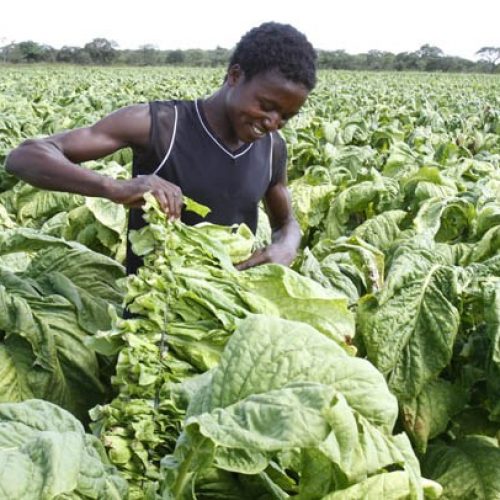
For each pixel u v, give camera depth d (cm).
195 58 7925
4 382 293
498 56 7981
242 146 333
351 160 746
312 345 195
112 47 8038
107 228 477
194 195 327
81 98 1585
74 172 288
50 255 353
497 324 274
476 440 307
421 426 286
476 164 645
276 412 174
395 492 185
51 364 300
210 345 238
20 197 593
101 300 335
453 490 286
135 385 231
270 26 304
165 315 240
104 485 191
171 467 189
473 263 332
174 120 320
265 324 198
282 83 300
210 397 191
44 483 167
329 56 7762
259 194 348
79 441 182
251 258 334
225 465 181
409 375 285
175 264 246
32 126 1095
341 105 1883
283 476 204
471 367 299
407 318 290
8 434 190
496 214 407
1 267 334
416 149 880
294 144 865
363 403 188
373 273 339
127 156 746
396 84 3641
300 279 254
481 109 1964
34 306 316
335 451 175
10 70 4788
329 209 558
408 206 517
